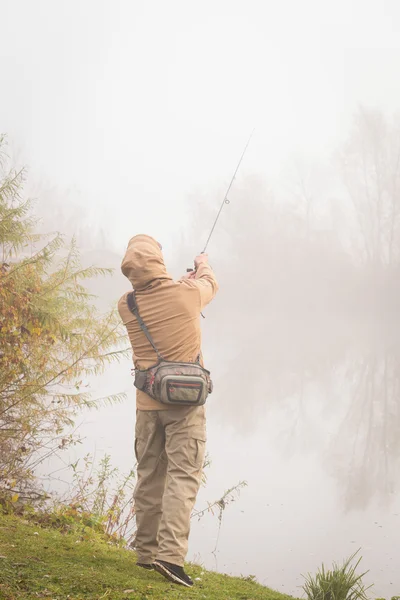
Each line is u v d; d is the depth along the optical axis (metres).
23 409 7.57
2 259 7.62
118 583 3.46
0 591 3.04
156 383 3.80
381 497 9.12
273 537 7.30
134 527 6.70
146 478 4.03
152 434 3.95
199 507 8.21
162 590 3.47
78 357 8.00
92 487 7.58
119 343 8.12
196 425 3.86
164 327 3.90
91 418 12.14
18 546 4.04
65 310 8.02
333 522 7.95
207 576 4.46
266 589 4.43
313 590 4.21
